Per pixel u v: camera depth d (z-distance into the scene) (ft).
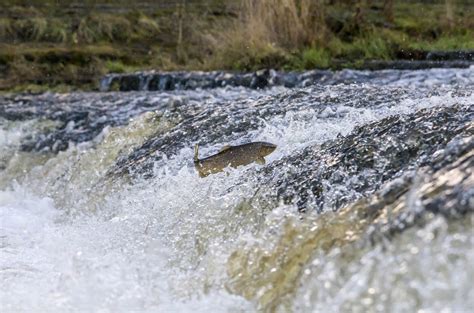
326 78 38.86
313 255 12.21
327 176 16.33
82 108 39.17
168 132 27.14
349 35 51.26
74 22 63.21
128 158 26.63
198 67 50.49
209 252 14.96
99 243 18.34
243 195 17.07
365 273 10.56
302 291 11.48
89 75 54.08
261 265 13.26
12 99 45.11
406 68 41.98
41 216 24.38
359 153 16.61
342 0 56.80
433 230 10.52
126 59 57.06
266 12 49.32
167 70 51.03
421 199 11.69
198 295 13.28
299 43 48.67
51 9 66.28
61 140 34.24
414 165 15.30
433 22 52.75
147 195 20.94
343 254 11.40
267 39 49.19
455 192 11.28
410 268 10.01
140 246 17.07
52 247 18.70
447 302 9.20
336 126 21.71
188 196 18.81
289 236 13.47
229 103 29.30
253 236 14.42
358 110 23.26
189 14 62.95
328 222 13.20
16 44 59.88
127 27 61.82
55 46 59.62
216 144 24.03
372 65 43.42
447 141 15.74
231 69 48.01
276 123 23.88
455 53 43.16
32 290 14.44
